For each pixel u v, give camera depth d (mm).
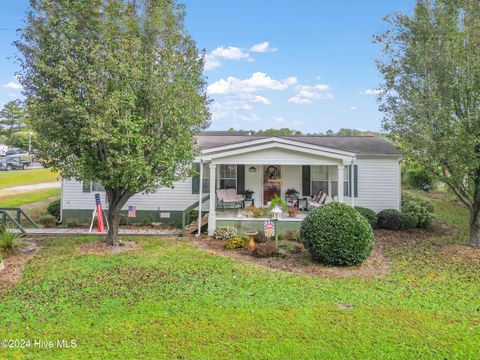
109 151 9156
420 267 9039
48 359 4480
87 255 9516
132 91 9102
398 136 11602
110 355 4582
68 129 9203
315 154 12422
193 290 7078
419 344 4918
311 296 6816
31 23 9039
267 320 5648
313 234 9062
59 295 6750
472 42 10469
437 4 11125
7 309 6082
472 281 7934
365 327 5426
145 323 5535
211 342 4941
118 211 10812
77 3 8883
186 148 10297
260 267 8898
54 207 15492
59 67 8531
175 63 9820
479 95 10070
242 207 15430
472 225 11352
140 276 7902
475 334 5234
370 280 7945
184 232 12992
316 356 4594
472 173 10836
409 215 14023
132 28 9508
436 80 10906
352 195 12695
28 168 40594
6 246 9594
